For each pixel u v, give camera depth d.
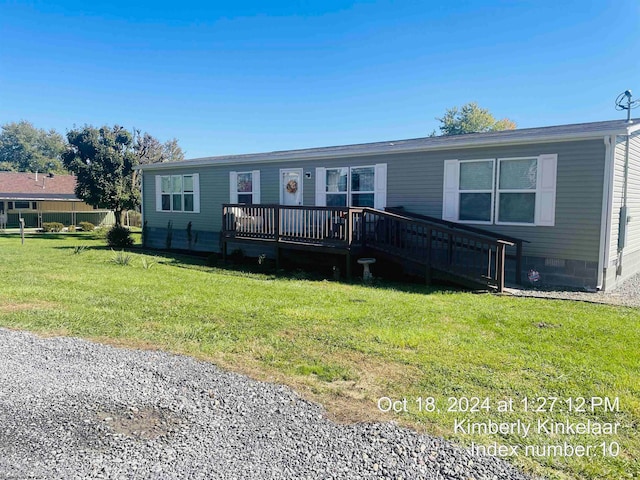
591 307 6.02
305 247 9.14
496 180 8.41
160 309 5.82
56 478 2.25
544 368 3.69
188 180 14.02
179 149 41.38
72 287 7.39
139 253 13.35
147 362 3.91
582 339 4.51
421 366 3.75
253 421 2.85
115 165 22.94
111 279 8.25
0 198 25.97
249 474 2.28
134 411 3.00
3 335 4.70
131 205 23.62
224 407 3.05
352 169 10.48
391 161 9.82
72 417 2.91
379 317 5.38
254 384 3.42
